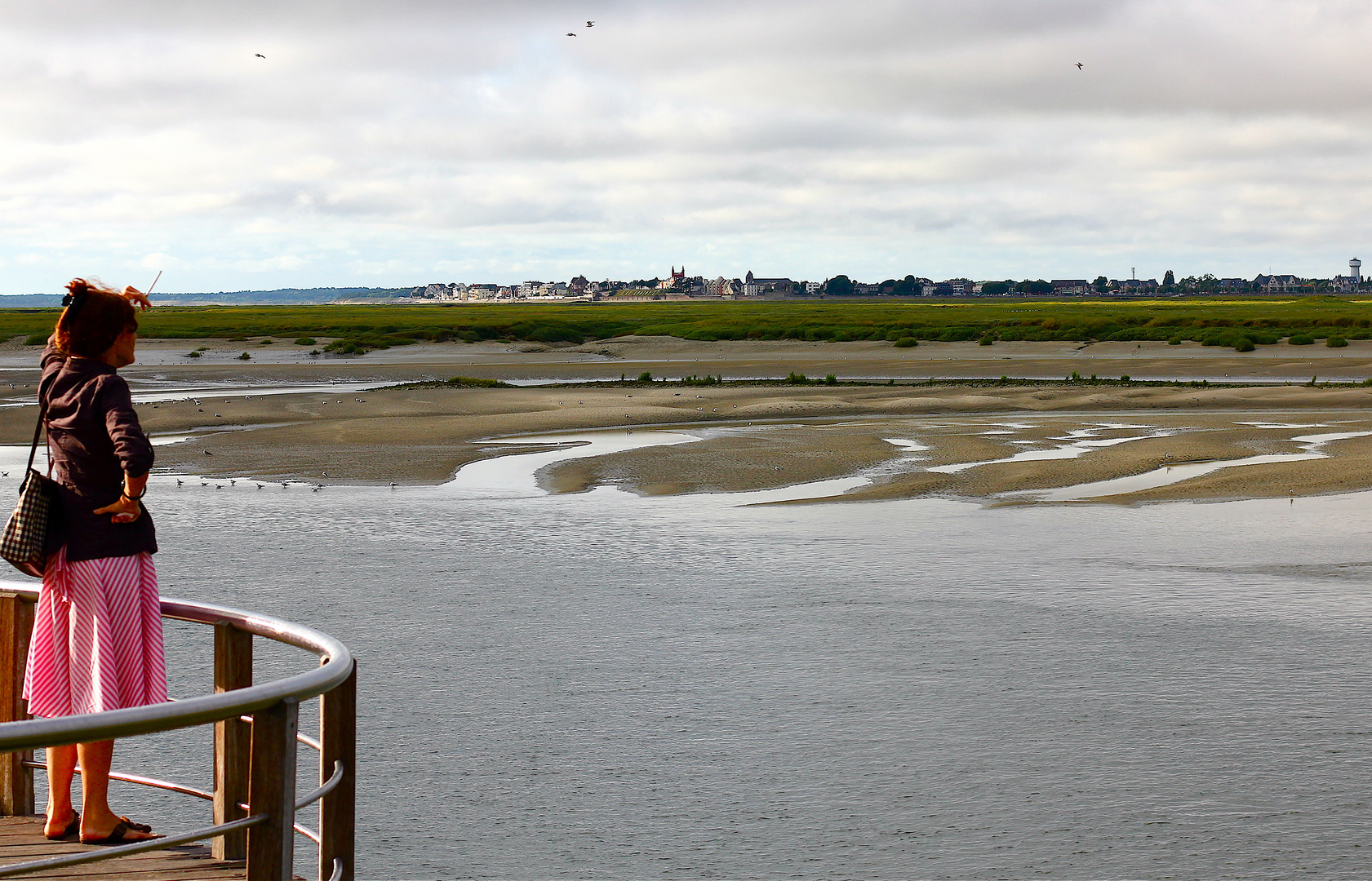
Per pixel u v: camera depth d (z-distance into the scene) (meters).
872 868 9.71
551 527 24.97
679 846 10.18
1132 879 9.52
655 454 36.88
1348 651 15.57
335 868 4.70
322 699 4.63
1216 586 19.38
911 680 14.49
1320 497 28.39
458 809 10.92
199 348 92.38
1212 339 88.38
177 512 26.81
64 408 5.20
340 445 39.66
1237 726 12.84
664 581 19.83
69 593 5.27
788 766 11.84
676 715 13.29
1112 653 15.56
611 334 116.94
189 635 16.53
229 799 5.57
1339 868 9.67
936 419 48.81
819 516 26.44
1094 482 31.08
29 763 6.24
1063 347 91.56
